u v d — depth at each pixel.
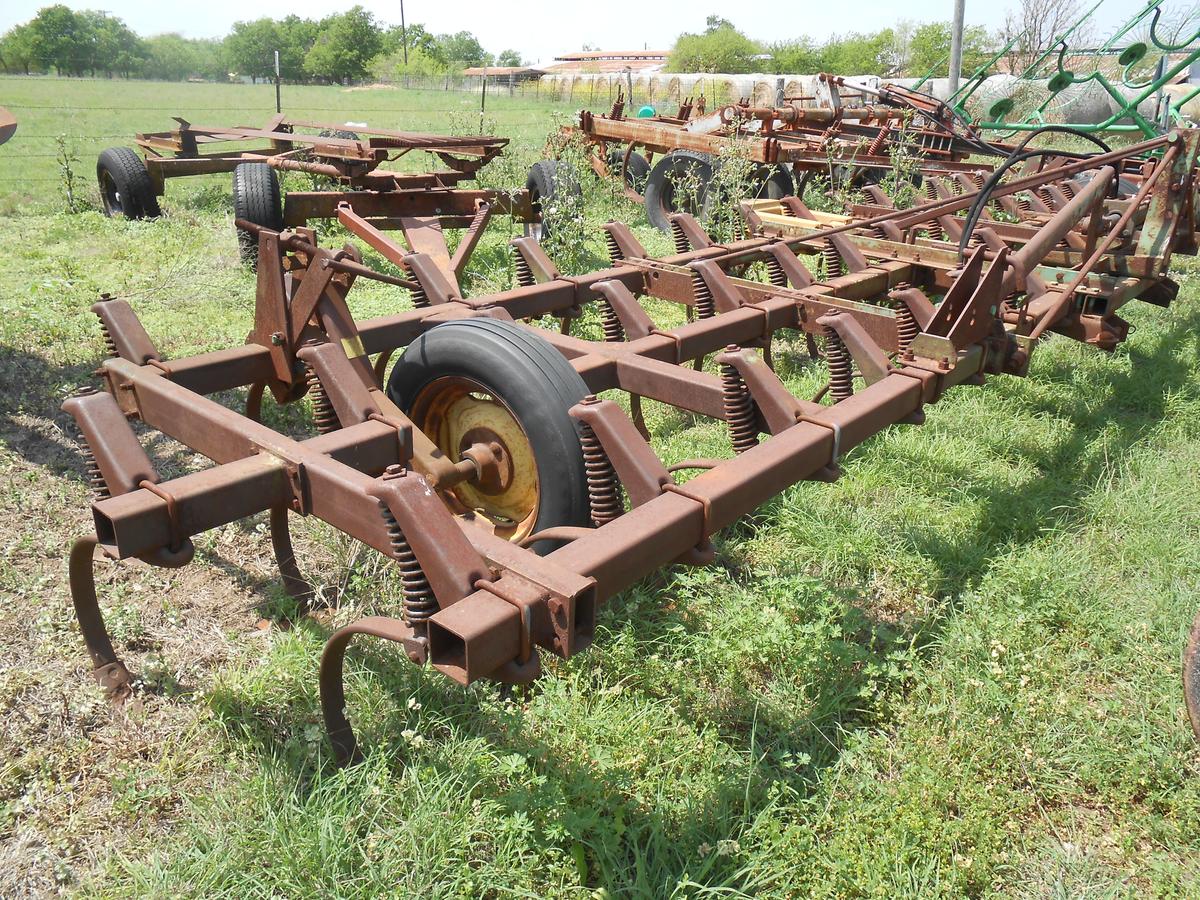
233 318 6.89
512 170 10.60
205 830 2.54
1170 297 6.15
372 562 3.78
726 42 72.94
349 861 2.46
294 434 5.14
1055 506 4.56
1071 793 2.87
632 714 3.03
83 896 2.37
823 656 3.23
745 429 3.36
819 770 2.90
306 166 8.62
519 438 3.60
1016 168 9.76
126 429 2.73
